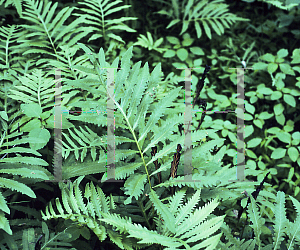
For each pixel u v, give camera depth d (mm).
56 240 1218
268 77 2771
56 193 1481
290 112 2609
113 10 2127
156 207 1072
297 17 2902
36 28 1943
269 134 2553
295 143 2191
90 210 1210
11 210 1426
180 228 1089
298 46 3051
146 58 2836
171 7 3080
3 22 2383
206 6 2865
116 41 2438
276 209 1241
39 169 1349
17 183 1096
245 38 3133
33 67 1938
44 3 2332
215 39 3123
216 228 1006
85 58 1781
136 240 1173
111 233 1141
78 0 2693
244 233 1523
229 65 2957
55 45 2092
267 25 3053
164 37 3086
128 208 1365
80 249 1321
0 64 1782
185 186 1244
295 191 2062
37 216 1359
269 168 2348
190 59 2820
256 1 3256
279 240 1179
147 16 3041
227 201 1479
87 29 1993
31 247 1126
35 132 1330
